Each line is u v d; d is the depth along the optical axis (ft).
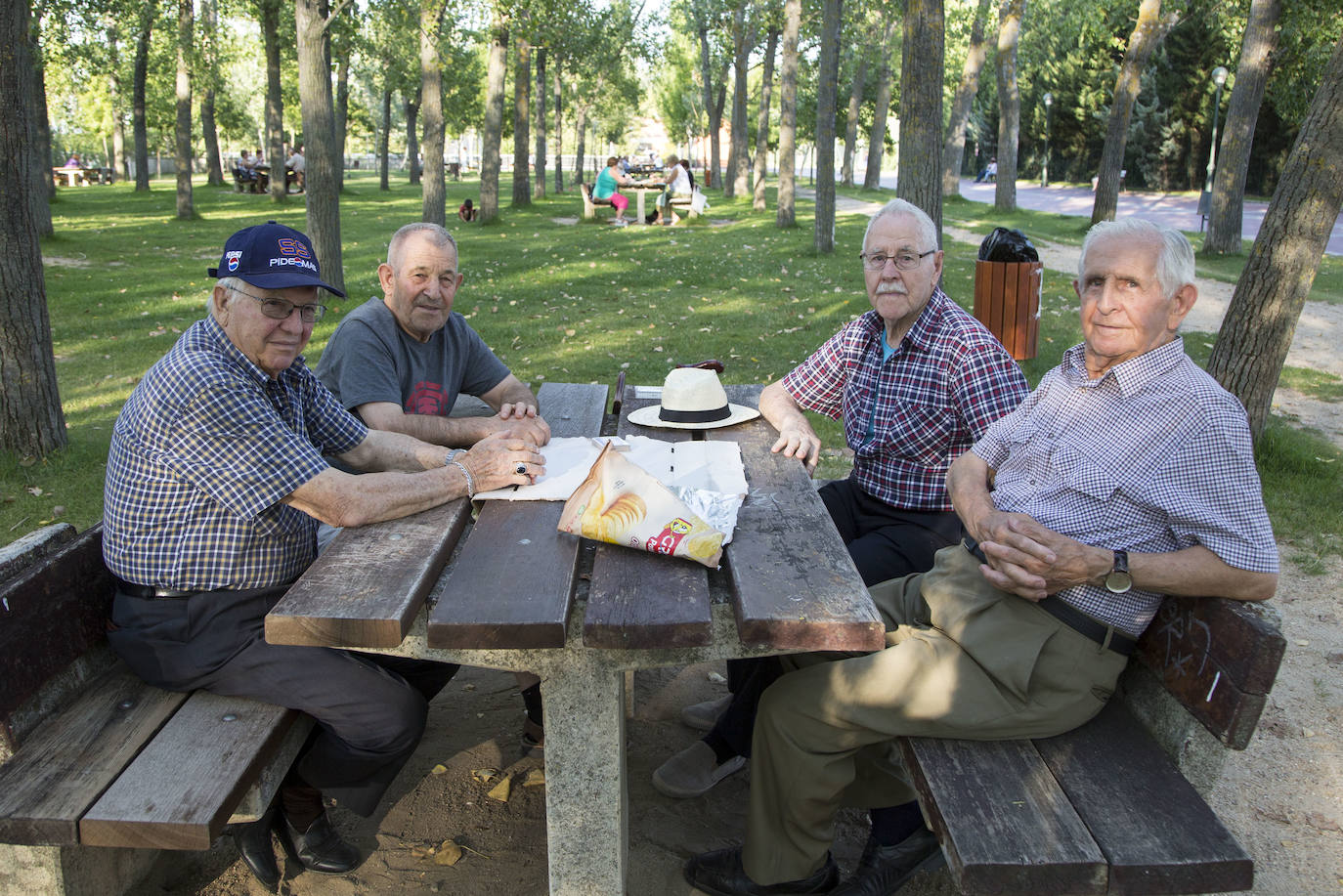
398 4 54.08
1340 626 13.43
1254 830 9.29
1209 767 6.95
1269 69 54.65
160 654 7.66
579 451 9.93
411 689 7.81
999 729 7.14
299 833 8.54
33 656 7.13
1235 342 19.57
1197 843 6.08
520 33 59.72
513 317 34.71
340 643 6.43
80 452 19.17
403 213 81.97
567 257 51.70
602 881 7.36
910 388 10.30
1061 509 7.42
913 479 10.41
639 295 39.47
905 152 26.99
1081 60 142.41
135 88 106.52
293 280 7.73
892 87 143.23
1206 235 57.57
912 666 7.29
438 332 12.03
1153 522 7.11
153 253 53.26
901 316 10.31
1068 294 40.45
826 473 18.45
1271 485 18.74
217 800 6.47
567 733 7.07
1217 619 6.61
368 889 8.46
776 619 6.39
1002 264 26.71
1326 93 17.89
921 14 25.86
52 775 6.71
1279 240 18.78
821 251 51.55
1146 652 7.47
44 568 7.31
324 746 7.91
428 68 55.01
